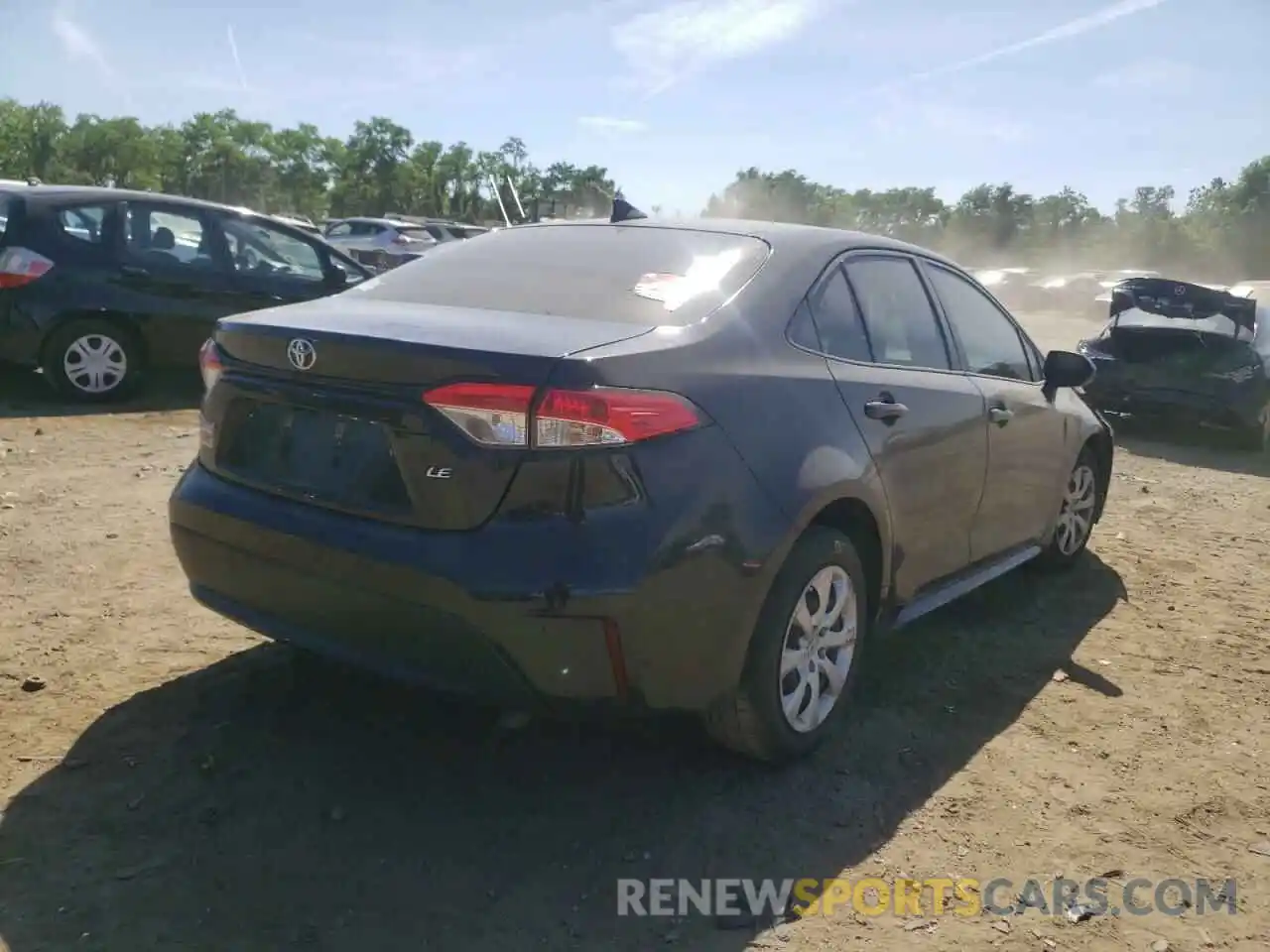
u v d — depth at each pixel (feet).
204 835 9.95
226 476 11.16
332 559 9.92
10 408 26.96
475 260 12.89
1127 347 34.42
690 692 10.21
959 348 14.92
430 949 8.73
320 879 9.47
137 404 28.58
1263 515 24.77
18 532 17.69
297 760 11.27
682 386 10.13
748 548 10.30
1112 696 14.26
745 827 10.66
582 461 9.39
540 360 9.46
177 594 15.44
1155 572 19.76
